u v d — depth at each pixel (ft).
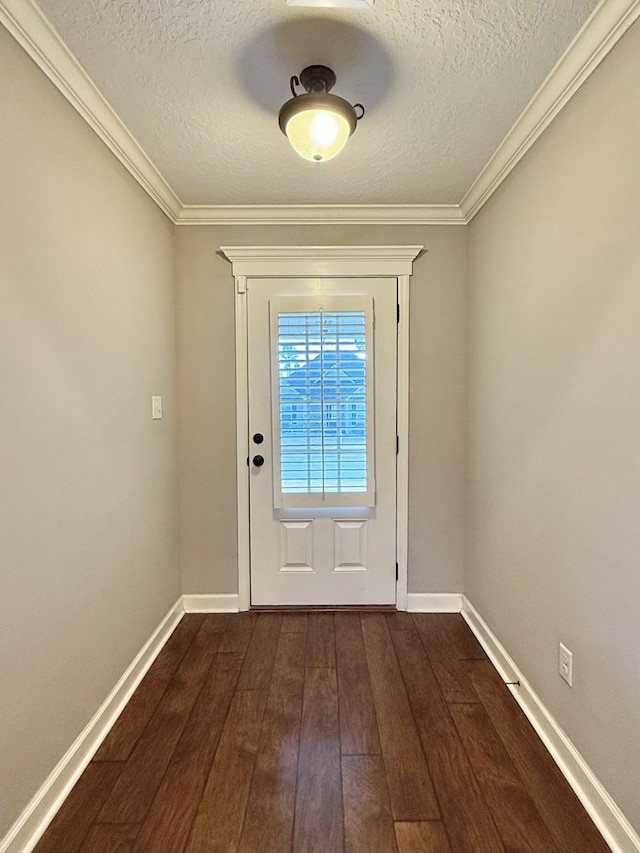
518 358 6.25
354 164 6.78
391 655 7.30
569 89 4.85
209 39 4.42
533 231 5.79
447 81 5.01
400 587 8.81
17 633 4.13
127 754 5.29
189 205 8.13
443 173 7.04
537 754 5.25
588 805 4.56
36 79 4.37
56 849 4.20
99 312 5.62
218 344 8.58
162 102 5.35
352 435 8.56
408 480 8.72
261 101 5.36
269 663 7.10
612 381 4.25
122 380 6.28
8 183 4.01
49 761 4.57
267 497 8.75
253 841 4.25
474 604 8.16
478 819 4.45
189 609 8.77
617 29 4.05
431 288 8.54
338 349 8.47
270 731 5.64
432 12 4.13
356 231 8.46
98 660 5.56
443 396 8.65
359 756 5.22
